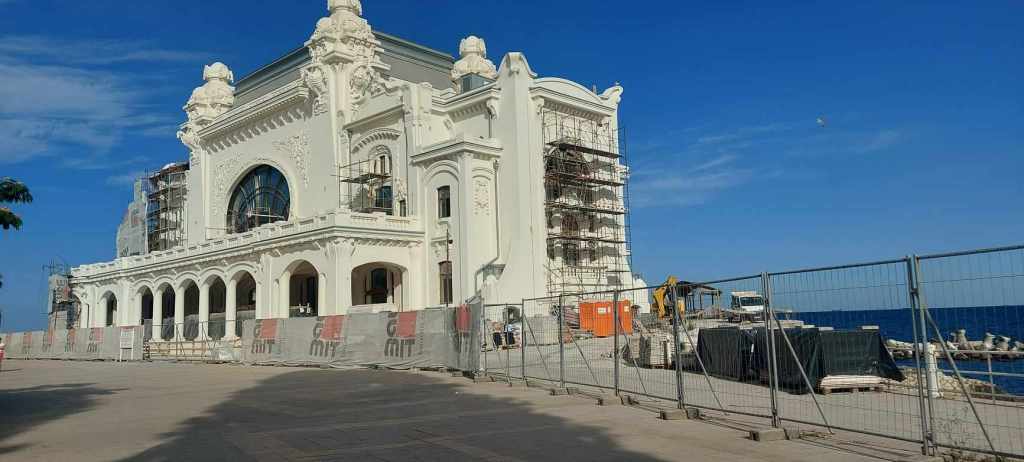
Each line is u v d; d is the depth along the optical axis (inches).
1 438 529.7
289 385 899.4
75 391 887.1
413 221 1809.8
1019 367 331.9
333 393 788.0
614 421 546.9
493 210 1779.0
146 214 2869.1
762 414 546.6
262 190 2335.1
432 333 1040.2
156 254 2271.2
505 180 1776.6
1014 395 413.1
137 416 636.1
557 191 1899.6
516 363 1034.7
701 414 560.4
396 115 1913.1
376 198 1936.5
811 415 528.7
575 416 576.4
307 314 1857.8
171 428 559.5
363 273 1947.6
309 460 426.3
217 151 2507.4
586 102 1968.5
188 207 2598.4
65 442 507.8
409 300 1788.9
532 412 604.1
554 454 431.8
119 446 486.0
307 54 2303.2
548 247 1830.7
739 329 604.4
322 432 523.5
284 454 445.7
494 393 749.3
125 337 1722.4
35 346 2039.9
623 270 2021.4
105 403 745.6
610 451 437.4
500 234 1768.0
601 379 820.0
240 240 1946.4
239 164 2390.5
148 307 2721.5
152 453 458.6
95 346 1811.0
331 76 2048.5
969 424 458.6
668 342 810.8
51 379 1106.7
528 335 1094.4
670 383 736.3
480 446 459.8
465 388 804.0
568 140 1887.3
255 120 2315.5
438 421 565.3
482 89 1839.3
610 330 1013.8
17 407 722.2
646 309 1898.4
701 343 677.9
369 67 2044.8
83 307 2647.6
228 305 1998.0
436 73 2358.5
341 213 1676.9
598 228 1989.4
